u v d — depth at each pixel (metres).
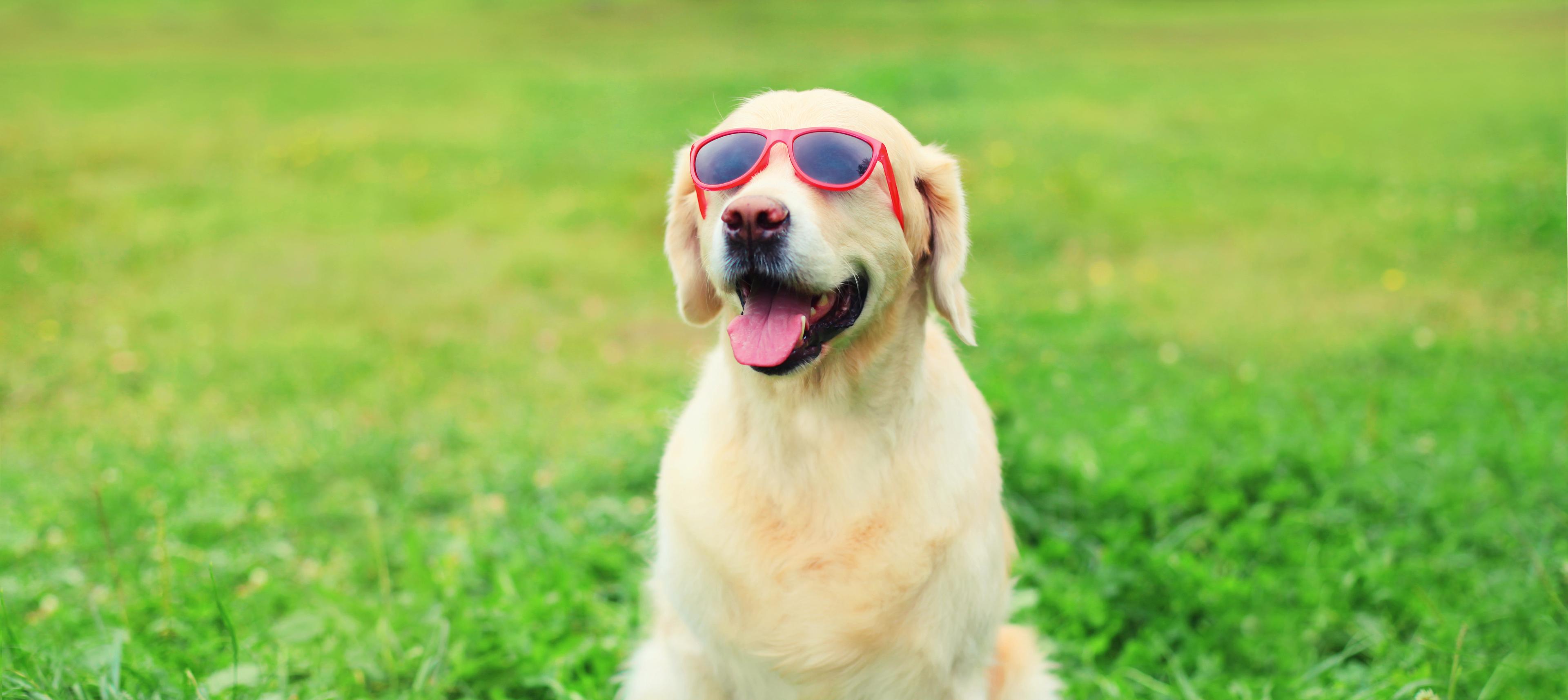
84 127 13.41
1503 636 3.48
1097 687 3.36
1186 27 25.38
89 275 8.33
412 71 18.58
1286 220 9.70
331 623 3.52
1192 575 3.82
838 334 2.53
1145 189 10.50
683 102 14.98
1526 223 9.00
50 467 5.22
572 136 13.19
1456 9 26.28
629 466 5.02
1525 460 4.69
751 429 2.64
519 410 6.11
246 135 13.17
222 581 4.00
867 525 2.59
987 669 2.83
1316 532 4.23
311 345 7.02
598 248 9.28
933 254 2.78
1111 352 6.80
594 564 4.11
